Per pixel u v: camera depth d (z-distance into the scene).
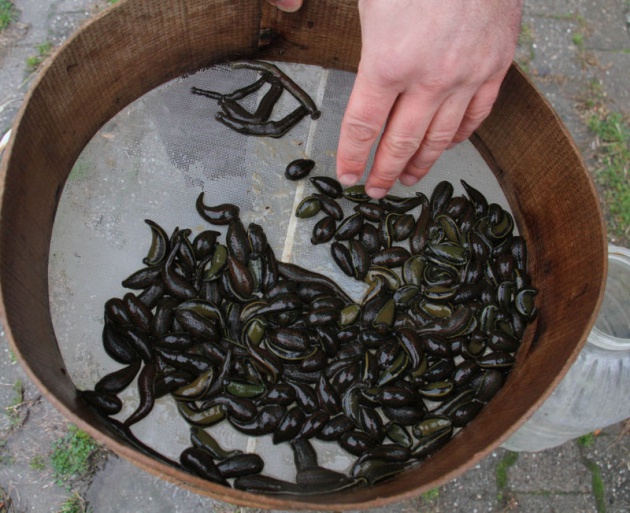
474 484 0.58
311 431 0.43
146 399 0.43
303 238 0.48
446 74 0.36
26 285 0.41
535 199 0.47
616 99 0.69
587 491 0.59
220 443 0.43
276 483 0.42
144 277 0.45
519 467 0.59
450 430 0.44
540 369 0.42
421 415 0.44
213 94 0.49
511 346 0.46
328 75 0.50
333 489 0.41
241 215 0.47
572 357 0.39
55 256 0.45
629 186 0.66
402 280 0.47
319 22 0.46
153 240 0.46
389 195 0.49
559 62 0.69
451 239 0.48
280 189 0.48
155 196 0.47
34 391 0.56
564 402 0.51
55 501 0.54
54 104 0.42
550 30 0.69
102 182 0.46
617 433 0.60
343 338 0.46
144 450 0.42
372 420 0.44
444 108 0.38
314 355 0.45
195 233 0.47
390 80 0.36
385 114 0.37
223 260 0.46
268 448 0.43
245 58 0.49
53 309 0.44
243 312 0.45
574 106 0.68
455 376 0.45
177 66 0.48
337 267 0.48
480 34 0.35
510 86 0.45
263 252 0.46
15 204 0.40
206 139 0.48
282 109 0.49
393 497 0.36
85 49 0.42
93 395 0.42
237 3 0.45
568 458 0.59
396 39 0.35
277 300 0.45
